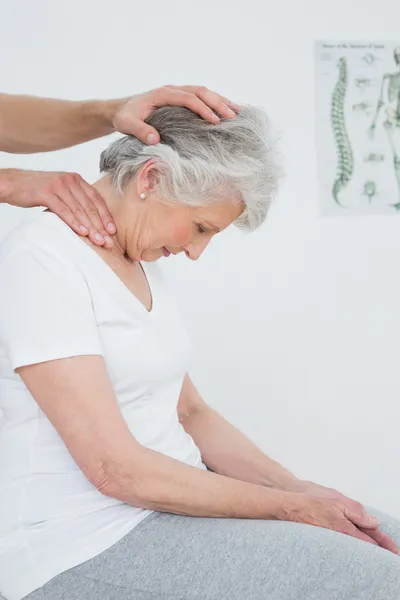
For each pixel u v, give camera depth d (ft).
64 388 3.96
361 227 8.58
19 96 5.47
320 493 4.94
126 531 4.14
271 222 8.33
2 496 4.26
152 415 4.56
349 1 8.32
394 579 3.85
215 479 4.18
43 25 7.66
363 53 8.40
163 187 4.26
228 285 8.31
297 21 8.21
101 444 3.95
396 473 8.93
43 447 4.22
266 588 3.87
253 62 8.16
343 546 3.98
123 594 3.99
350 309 8.65
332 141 8.41
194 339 8.29
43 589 4.03
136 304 4.41
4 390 4.33
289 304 8.48
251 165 4.23
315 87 8.32
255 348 8.45
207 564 3.96
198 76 8.05
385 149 8.54
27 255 4.10
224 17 8.04
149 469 4.02
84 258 4.25
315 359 8.61
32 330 3.97
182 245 4.48
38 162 7.84
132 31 7.86
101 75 7.83
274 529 4.08
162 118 4.33
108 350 4.27
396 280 8.74
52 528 4.12
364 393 8.79
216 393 8.39
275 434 8.57
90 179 7.96
